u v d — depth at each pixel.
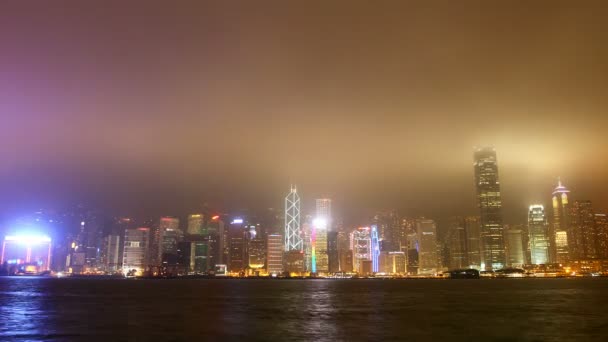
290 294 188.25
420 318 88.38
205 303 131.88
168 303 131.75
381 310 107.12
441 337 65.00
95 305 122.69
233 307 116.56
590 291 199.62
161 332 69.62
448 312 100.69
